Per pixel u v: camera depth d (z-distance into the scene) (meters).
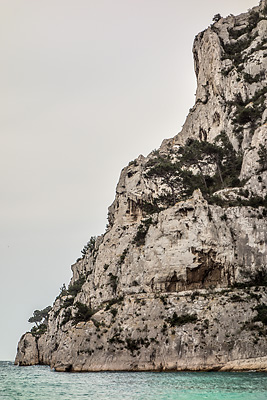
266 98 149.50
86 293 151.75
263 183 123.38
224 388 67.62
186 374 89.94
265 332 95.50
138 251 126.50
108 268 137.25
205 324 100.38
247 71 163.38
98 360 108.31
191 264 110.94
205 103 171.88
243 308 100.31
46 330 193.62
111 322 112.50
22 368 164.12
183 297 107.69
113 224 159.12
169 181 142.38
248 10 192.88
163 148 176.25
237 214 115.38
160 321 105.75
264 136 130.38
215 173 145.00
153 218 128.25
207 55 176.25
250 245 111.62
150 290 114.88
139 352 104.00
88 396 66.00
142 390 68.69
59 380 91.69
